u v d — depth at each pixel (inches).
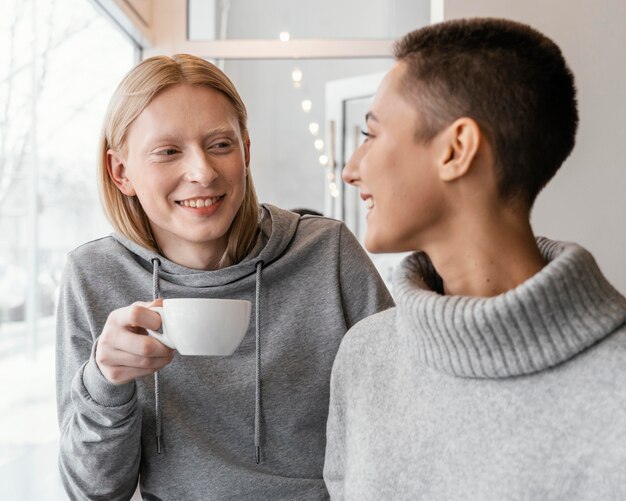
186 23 120.6
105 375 42.1
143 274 50.7
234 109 48.1
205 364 49.1
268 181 128.0
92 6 95.9
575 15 115.8
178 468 48.1
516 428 32.0
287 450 49.1
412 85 34.9
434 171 34.6
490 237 34.5
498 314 31.3
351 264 53.0
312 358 50.1
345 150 127.2
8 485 69.7
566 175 116.4
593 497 29.4
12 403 72.1
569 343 31.1
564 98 34.7
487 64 33.6
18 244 74.9
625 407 29.5
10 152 73.5
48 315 81.6
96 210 96.3
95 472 45.9
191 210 46.1
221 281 50.0
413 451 35.4
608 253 116.1
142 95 45.5
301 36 123.7
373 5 123.3
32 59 77.7
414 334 35.4
